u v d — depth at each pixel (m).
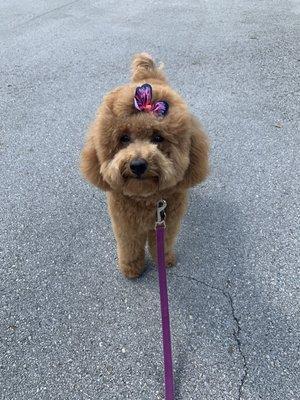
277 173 0.91
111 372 0.60
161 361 0.61
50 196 0.90
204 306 0.68
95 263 0.76
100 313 0.68
